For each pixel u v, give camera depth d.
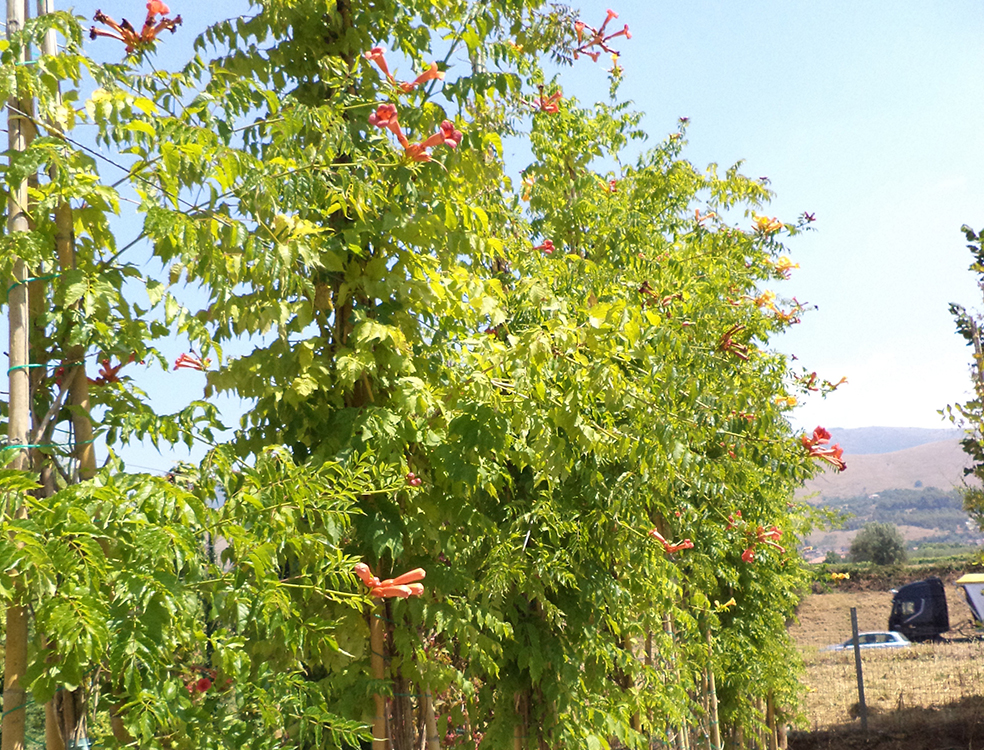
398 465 3.02
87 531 1.72
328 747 2.81
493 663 3.42
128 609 1.88
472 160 3.45
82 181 2.17
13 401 2.06
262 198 2.58
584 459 4.26
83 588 1.68
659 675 5.24
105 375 2.46
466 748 4.05
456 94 3.57
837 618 25.14
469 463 3.08
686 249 6.29
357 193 2.94
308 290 2.90
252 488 2.47
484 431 3.01
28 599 1.97
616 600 4.49
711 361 4.77
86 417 2.25
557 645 4.12
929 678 13.33
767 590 8.27
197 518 2.14
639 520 4.52
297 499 2.45
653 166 6.64
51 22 2.21
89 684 2.24
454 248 3.29
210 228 2.46
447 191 3.27
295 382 2.98
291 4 3.31
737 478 5.88
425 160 2.99
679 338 4.07
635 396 3.21
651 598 4.89
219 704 2.46
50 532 1.75
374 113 2.94
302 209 2.87
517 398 3.16
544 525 4.06
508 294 4.15
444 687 3.22
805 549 9.88
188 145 2.29
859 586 28.08
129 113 2.33
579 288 4.76
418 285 3.21
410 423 3.07
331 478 2.61
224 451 2.54
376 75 3.51
